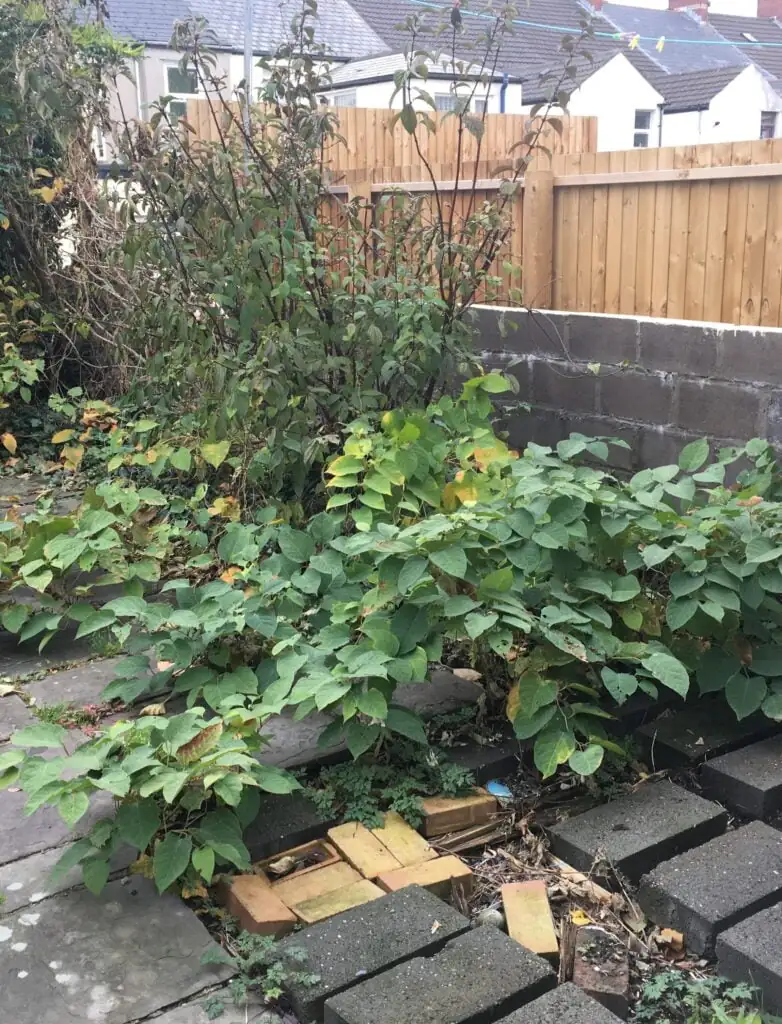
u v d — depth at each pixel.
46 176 7.09
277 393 4.26
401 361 4.41
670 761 3.05
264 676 3.11
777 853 2.50
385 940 2.19
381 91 11.62
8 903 2.36
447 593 3.00
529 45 16.95
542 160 5.56
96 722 3.27
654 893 2.38
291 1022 2.07
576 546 3.16
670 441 4.56
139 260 4.91
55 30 6.04
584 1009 1.96
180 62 4.68
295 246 4.49
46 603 3.82
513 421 5.36
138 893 2.40
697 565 3.06
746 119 16.14
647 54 19.22
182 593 3.24
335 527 3.63
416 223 4.94
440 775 2.86
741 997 2.08
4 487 6.06
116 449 5.20
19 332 7.26
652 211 4.61
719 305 4.39
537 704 2.80
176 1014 2.04
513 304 4.84
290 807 2.75
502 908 2.42
